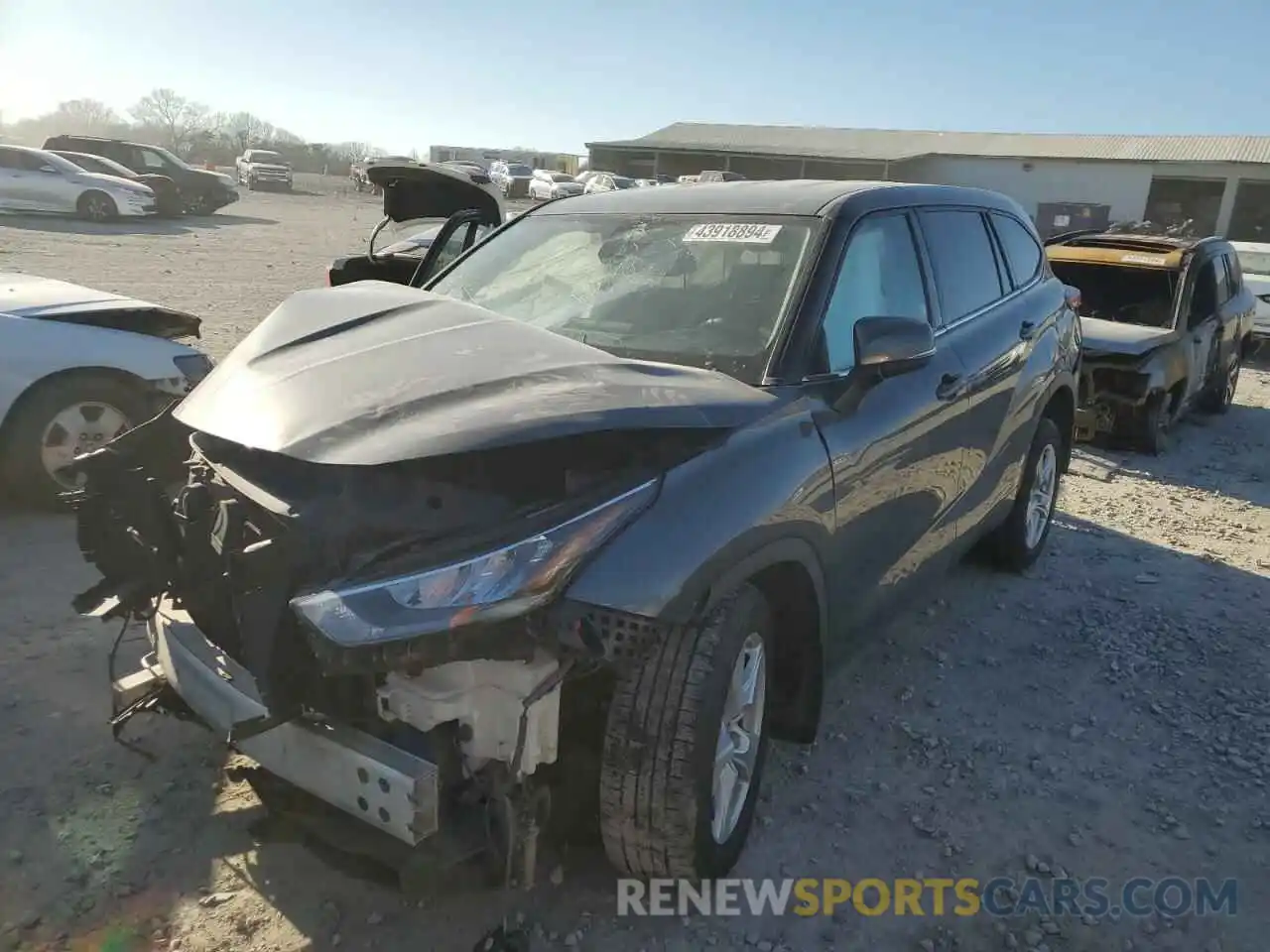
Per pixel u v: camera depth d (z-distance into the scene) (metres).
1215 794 3.46
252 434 2.52
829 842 3.11
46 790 3.08
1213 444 9.34
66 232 21.62
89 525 3.06
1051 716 3.94
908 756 3.61
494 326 2.93
